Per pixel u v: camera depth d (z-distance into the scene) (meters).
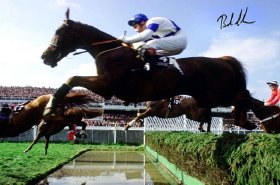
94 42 4.75
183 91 4.93
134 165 10.66
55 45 4.73
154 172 9.04
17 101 33.09
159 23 4.68
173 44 4.71
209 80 5.00
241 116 5.64
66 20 4.79
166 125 19.22
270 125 7.54
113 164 10.86
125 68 4.56
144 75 4.61
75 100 7.77
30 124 7.57
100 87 4.48
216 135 4.86
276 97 8.55
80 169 9.37
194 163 5.59
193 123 18.67
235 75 5.31
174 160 7.74
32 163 9.22
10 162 9.05
